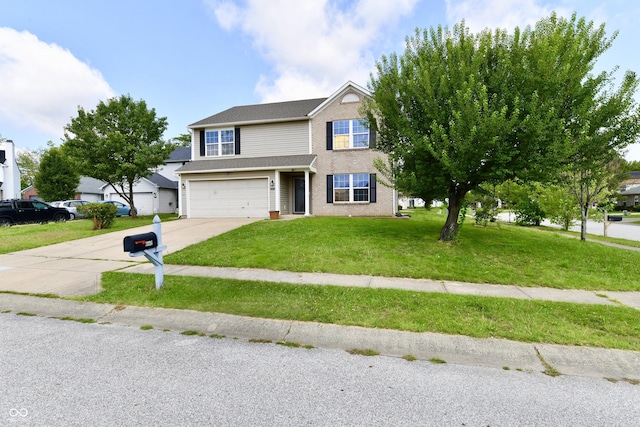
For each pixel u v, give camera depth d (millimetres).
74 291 5152
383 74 8750
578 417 2268
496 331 3594
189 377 2771
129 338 3617
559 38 6887
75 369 2896
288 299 4625
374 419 2205
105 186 27391
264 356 3197
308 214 15109
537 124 6512
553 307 4363
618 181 14414
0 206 15828
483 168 7551
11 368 2908
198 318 4105
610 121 7203
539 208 19359
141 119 18359
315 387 2625
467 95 6688
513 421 2207
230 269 6465
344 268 6441
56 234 11625
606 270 6617
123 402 2393
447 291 5168
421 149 7609
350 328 3736
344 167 15898
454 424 2164
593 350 3221
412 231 10156
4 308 4617
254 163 15836
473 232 10641
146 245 4770
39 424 2127
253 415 2242
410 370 2934
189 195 16594
